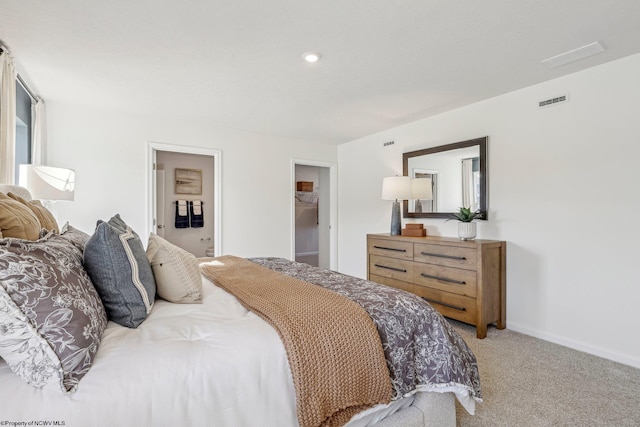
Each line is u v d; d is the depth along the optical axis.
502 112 3.07
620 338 2.34
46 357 0.80
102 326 1.01
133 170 3.71
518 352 2.47
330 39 2.10
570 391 1.91
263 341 1.08
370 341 1.25
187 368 0.92
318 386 1.09
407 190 3.70
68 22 1.90
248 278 1.87
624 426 1.60
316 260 7.26
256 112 3.63
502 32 2.01
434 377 1.39
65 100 3.24
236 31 2.01
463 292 2.88
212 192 5.91
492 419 1.64
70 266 1.01
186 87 2.91
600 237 2.44
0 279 0.78
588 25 1.93
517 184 2.95
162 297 1.45
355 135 4.70
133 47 2.20
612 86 2.39
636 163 2.27
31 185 2.44
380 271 3.75
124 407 0.81
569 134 2.61
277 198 4.73
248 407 0.98
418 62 2.42
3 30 1.98
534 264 2.82
